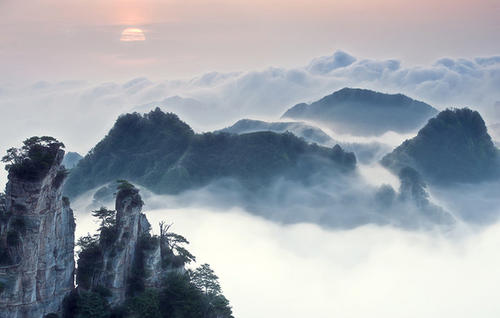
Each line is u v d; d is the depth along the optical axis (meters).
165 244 146.88
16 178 114.00
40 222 115.88
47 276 119.25
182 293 137.50
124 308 128.50
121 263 130.62
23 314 115.81
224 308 146.00
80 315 122.06
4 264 112.81
